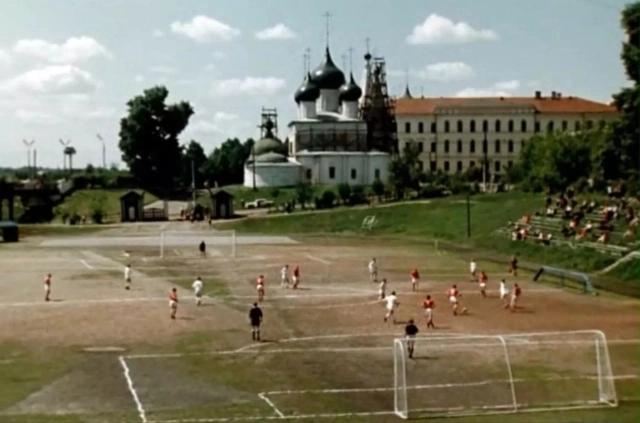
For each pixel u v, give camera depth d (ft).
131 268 324.39
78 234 493.36
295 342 190.70
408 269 326.24
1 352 178.40
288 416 135.33
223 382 156.15
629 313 229.04
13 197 594.65
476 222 463.42
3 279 291.17
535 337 193.47
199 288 241.14
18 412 136.36
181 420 132.77
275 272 315.78
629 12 353.92
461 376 159.74
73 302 242.99
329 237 477.77
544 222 406.21
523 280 295.69
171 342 189.67
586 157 506.89
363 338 194.90
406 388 148.36
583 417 135.54
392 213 525.75
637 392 149.89
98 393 148.15
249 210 618.44
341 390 150.82
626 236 328.49
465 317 223.10
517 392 149.48
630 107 363.97
